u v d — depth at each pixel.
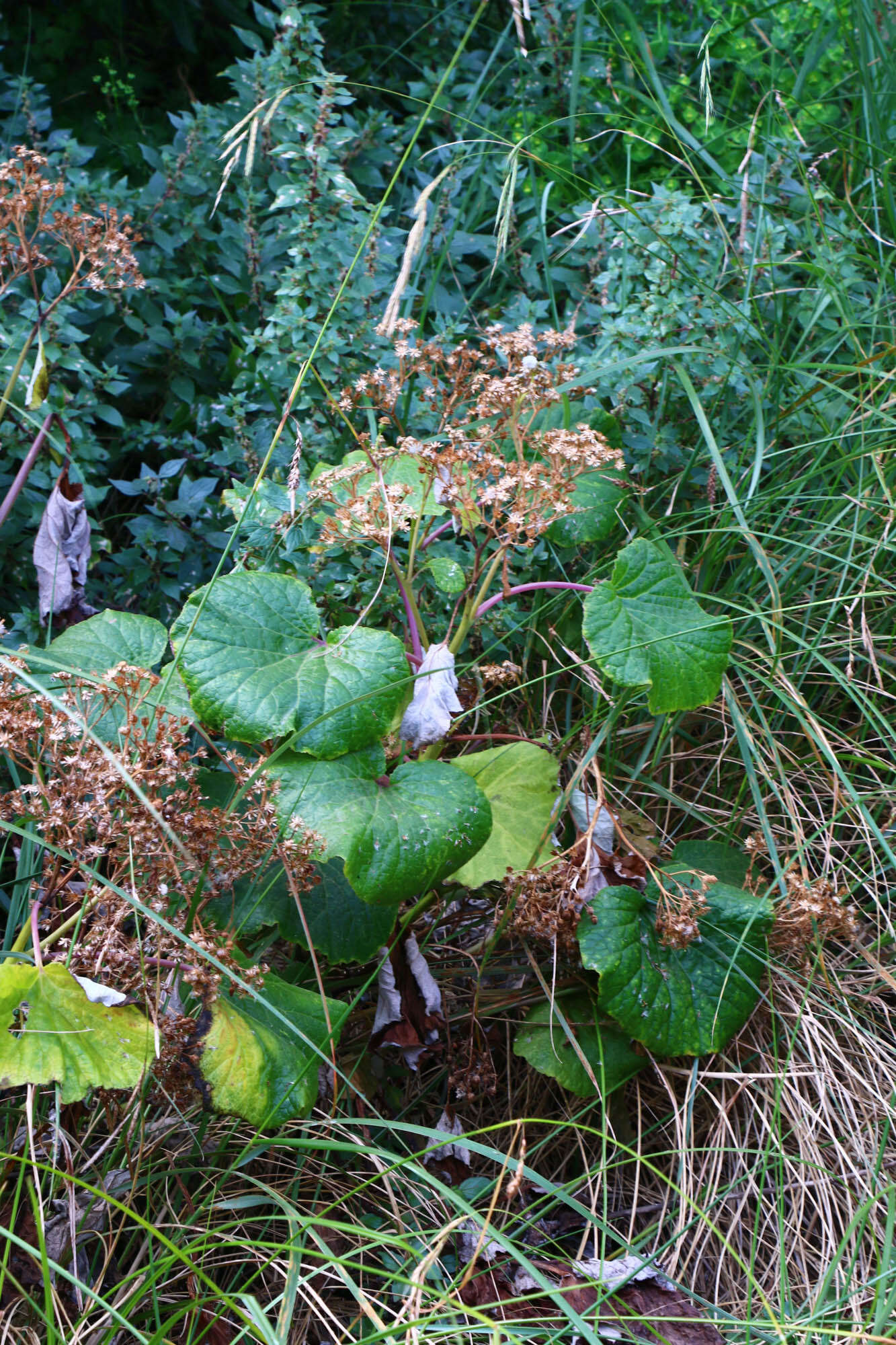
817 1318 1.04
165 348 1.46
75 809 1.04
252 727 1.06
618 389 1.36
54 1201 1.06
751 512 1.34
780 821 1.32
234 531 1.13
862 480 1.38
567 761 1.30
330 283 1.36
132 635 1.16
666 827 1.31
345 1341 1.06
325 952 1.12
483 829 1.08
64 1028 1.00
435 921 1.20
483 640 1.30
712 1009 1.15
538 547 1.31
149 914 0.99
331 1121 1.04
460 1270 1.10
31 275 1.19
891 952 1.27
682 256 1.44
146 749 1.05
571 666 1.20
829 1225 1.13
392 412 1.21
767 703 1.36
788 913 1.18
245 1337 1.05
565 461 1.15
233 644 1.08
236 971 1.06
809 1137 1.16
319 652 1.10
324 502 1.17
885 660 1.37
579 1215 1.16
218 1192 1.08
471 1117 1.19
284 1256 1.09
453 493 1.13
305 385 1.35
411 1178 1.14
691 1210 1.14
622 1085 1.19
